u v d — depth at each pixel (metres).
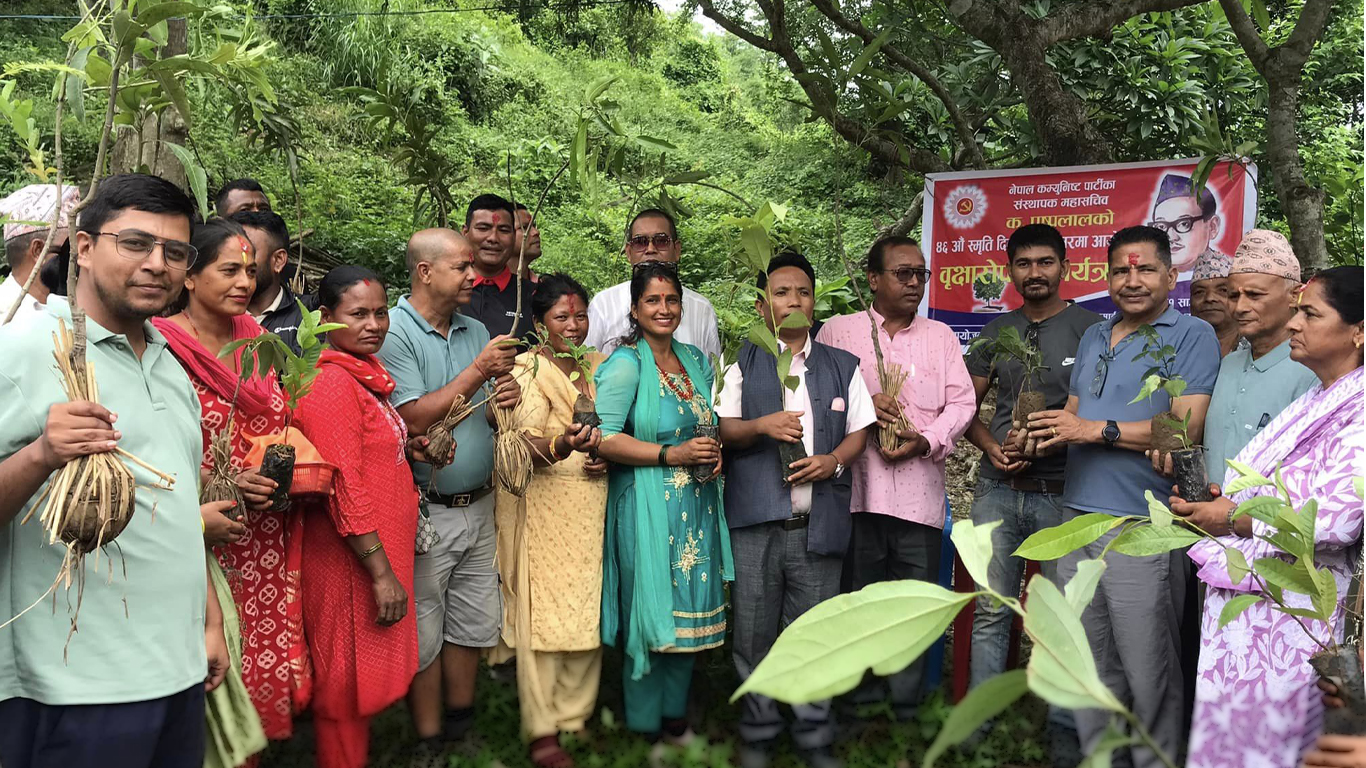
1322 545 2.43
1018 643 3.88
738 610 3.58
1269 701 1.48
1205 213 5.00
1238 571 1.56
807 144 15.19
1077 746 3.50
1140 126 7.23
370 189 11.60
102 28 2.04
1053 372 3.87
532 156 13.58
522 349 4.01
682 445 3.42
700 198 13.18
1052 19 5.41
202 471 2.70
